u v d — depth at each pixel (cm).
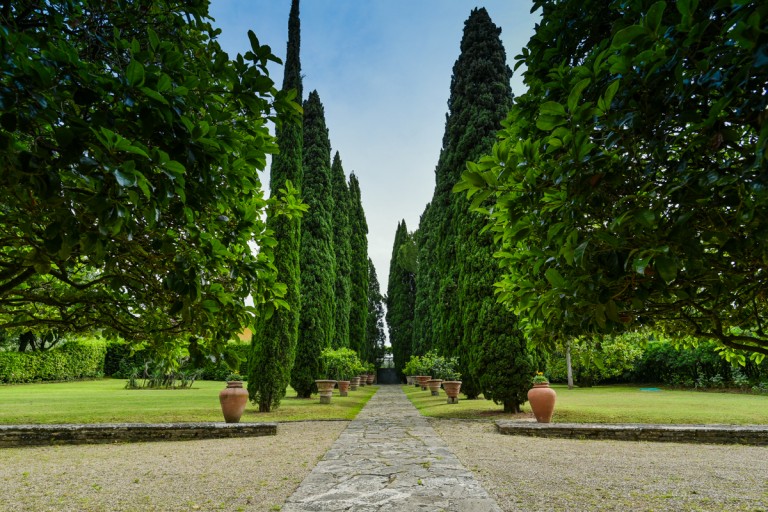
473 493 380
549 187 172
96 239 138
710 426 689
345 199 2486
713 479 431
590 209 167
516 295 234
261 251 240
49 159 128
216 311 213
